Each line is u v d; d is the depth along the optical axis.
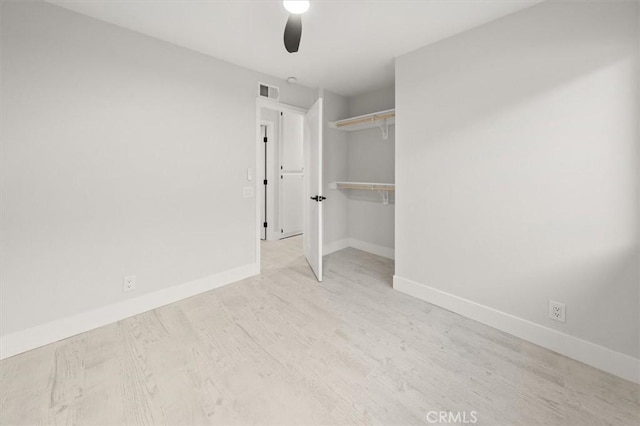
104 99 1.98
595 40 1.54
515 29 1.81
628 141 1.47
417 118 2.38
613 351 1.55
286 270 3.22
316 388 1.45
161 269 2.33
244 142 2.84
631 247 1.49
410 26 2.01
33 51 1.71
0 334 1.67
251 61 2.65
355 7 1.79
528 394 1.41
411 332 1.96
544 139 1.73
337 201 3.96
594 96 1.55
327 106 3.62
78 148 1.89
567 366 1.62
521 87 1.80
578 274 1.65
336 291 2.64
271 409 1.32
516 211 1.87
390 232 3.67
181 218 2.43
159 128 2.26
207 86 2.53
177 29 2.08
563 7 1.63
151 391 1.42
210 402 1.35
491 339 1.88
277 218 4.83
